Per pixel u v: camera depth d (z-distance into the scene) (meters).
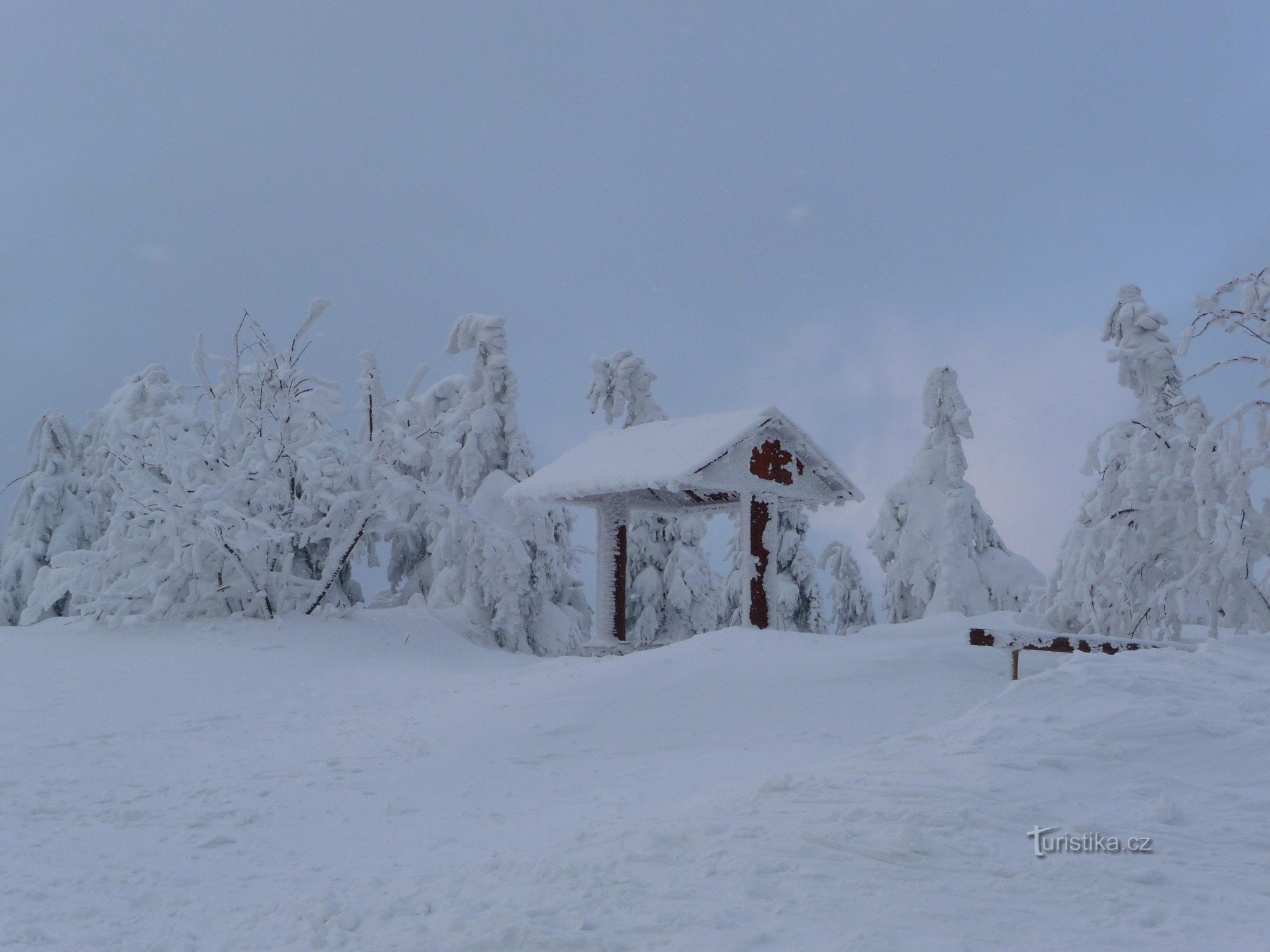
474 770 9.77
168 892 5.68
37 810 8.05
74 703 14.48
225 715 13.60
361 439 27.39
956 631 17.16
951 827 5.42
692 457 18.08
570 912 4.58
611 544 21.00
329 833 7.32
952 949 4.00
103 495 34.31
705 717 11.95
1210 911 4.38
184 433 23.59
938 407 28.61
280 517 22.72
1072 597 17.38
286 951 4.50
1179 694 7.77
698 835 5.62
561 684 14.01
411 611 25.09
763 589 18.91
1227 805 5.86
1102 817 5.57
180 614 21.44
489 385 30.31
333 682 16.70
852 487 19.69
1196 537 16.81
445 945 4.35
